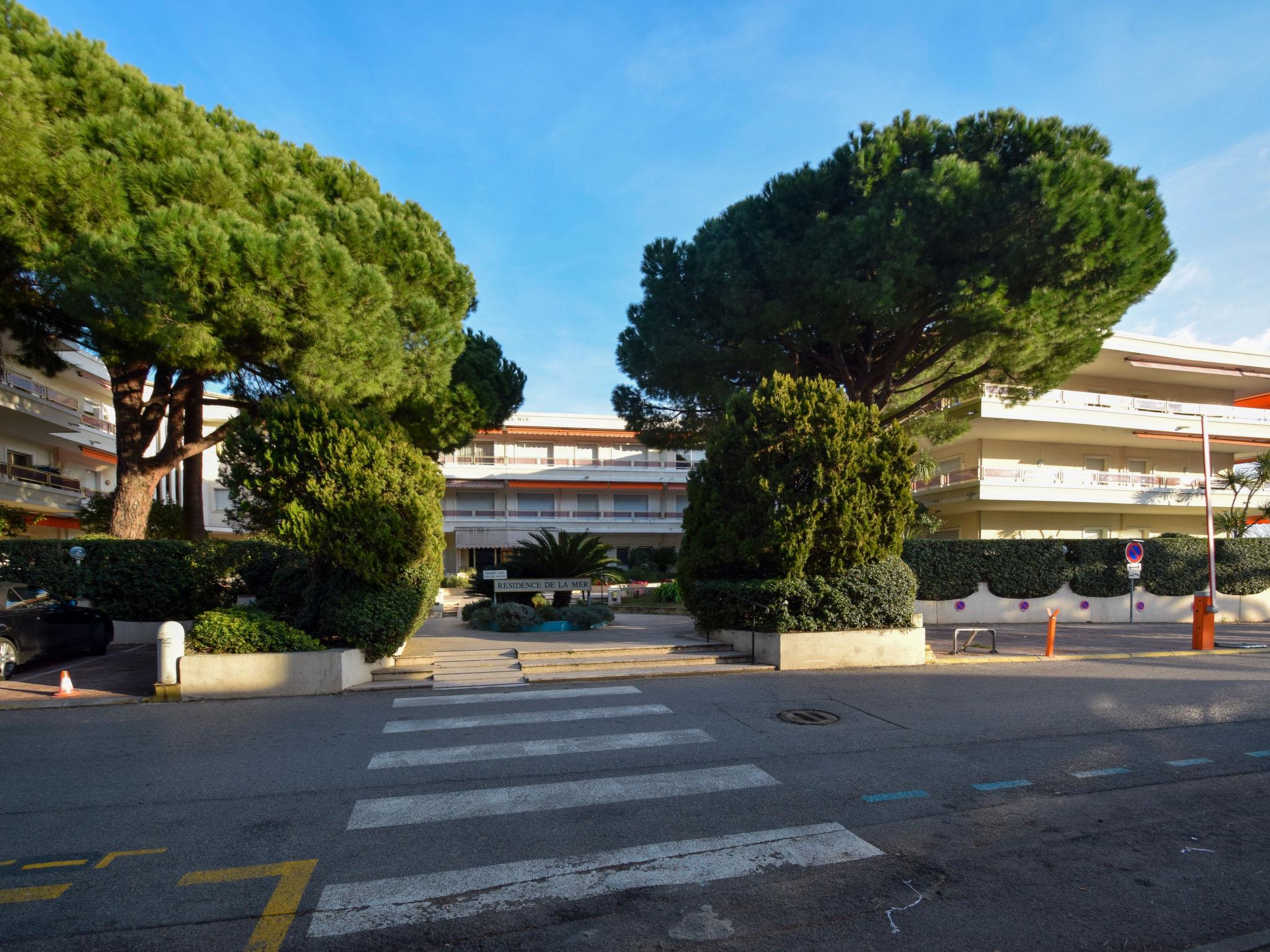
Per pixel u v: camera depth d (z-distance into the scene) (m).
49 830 4.74
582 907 3.71
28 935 3.44
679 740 6.89
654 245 17.11
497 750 6.57
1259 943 3.38
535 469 39.62
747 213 16.41
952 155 14.08
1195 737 7.05
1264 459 23.06
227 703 8.68
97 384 27.72
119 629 14.06
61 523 26.45
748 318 15.88
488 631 14.84
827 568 11.52
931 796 5.35
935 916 3.60
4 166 10.64
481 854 4.35
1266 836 4.65
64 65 12.05
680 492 42.88
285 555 14.64
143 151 11.82
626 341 18.64
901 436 11.85
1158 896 3.82
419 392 14.50
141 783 5.66
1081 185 13.54
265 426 10.25
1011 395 18.84
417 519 10.35
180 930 3.49
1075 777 5.80
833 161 15.88
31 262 11.35
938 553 19.02
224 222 11.11
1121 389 28.61
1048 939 3.40
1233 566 20.88
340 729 7.34
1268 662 12.27
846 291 14.15
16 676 10.49
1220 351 27.25
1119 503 25.14
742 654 11.37
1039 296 13.92
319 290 11.48
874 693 9.12
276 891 3.88
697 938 3.41
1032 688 9.51
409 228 14.39
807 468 11.39
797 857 4.30
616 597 25.02
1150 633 16.81
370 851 4.39
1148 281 14.61
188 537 17.17
